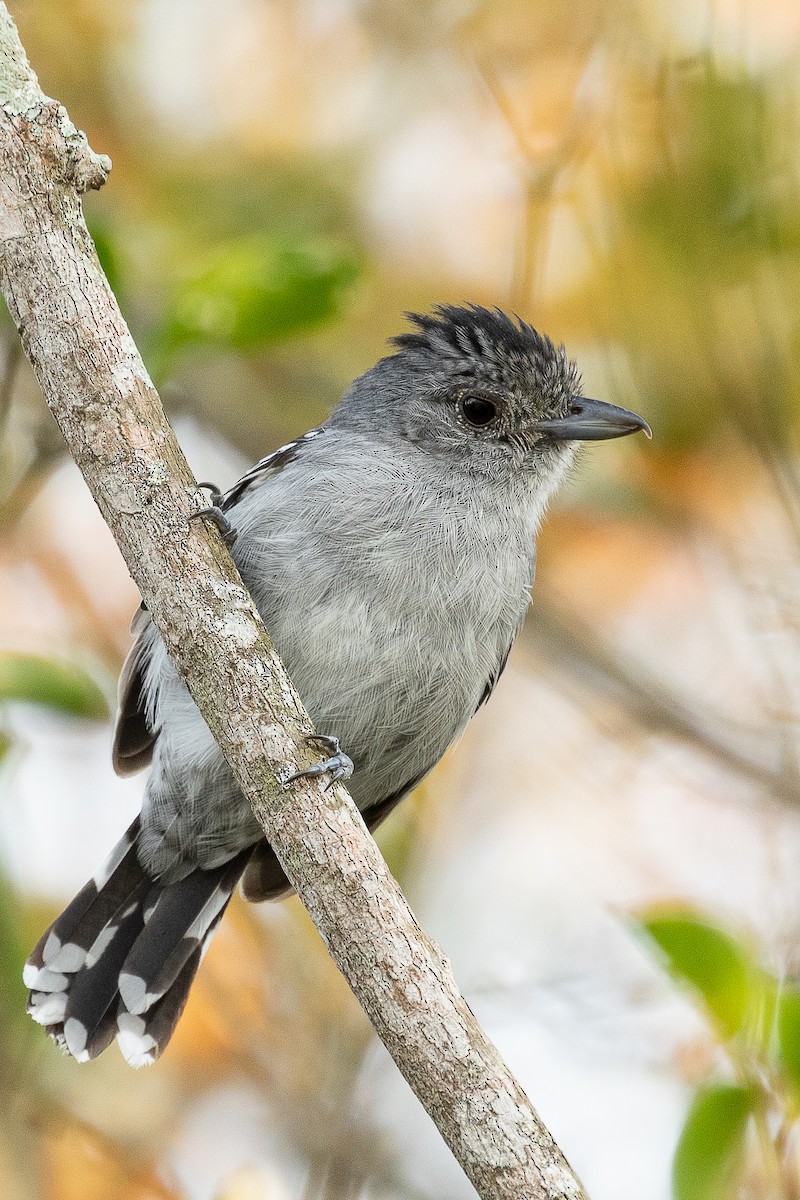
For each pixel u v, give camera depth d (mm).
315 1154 10820
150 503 7680
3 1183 10773
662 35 12477
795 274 12148
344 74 14727
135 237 12969
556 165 12492
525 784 13500
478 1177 6711
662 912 8266
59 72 14672
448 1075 6824
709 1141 8008
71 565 13531
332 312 9914
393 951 7078
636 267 12555
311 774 7363
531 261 12750
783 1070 8023
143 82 14750
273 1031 11633
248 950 12000
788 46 12242
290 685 7566
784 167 12172
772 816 12328
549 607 14156
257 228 14180
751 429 12164
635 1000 11516
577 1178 6688
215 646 7566
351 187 14492
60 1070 11469
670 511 13703
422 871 12727
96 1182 10906
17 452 11766
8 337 10453
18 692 9750
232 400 15062
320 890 7246
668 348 12727
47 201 7688
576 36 13047
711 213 12195
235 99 14711
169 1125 11484
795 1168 7957
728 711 13672
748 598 12461
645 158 12391
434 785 13148
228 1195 9641
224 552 7742
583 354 13328
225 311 9773
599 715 13844
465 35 13633
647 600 14266
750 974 8156
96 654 12672
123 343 7773
